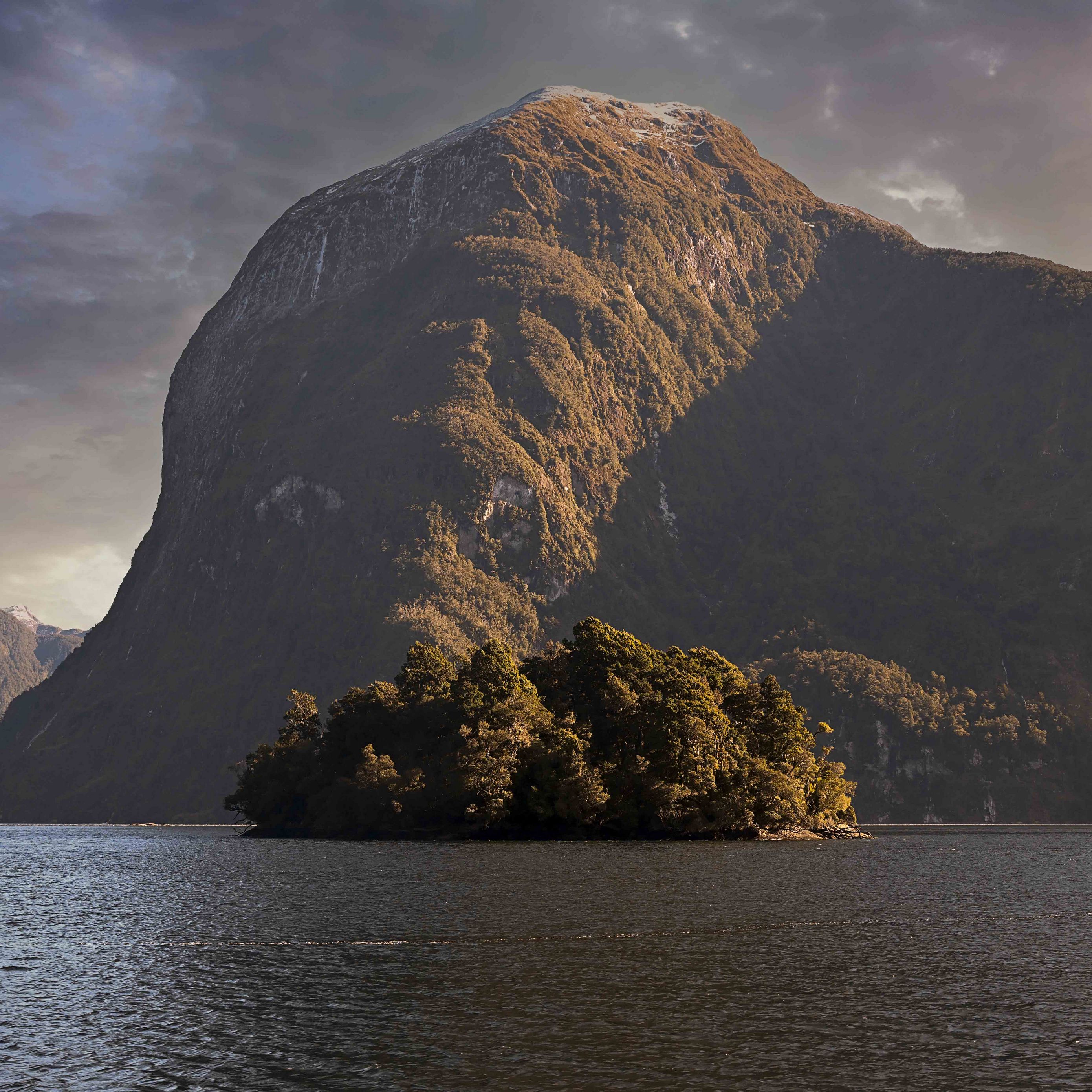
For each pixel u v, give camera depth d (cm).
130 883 9506
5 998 4625
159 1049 3853
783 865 10981
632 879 9238
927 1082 3491
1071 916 7112
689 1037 3966
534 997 4578
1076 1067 3634
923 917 7012
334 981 4909
